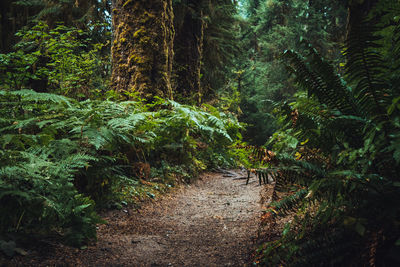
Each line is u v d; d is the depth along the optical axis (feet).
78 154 9.37
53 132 10.48
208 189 20.80
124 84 18.31
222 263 7.77
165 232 10.71
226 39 41.16
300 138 8.23
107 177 12.74
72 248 8.01
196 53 34.09
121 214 12.27
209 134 15.53
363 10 14.73
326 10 51.47
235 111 45.24
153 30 18.39
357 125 7.11
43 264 6.86
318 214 6.47
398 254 5.07
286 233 6.94
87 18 26.73
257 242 8.73
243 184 22.36
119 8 18.66
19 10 29.07
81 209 8.30
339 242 5.92
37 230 8.34
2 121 10.47
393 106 5.39
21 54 14.96
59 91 17.25
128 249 8.68
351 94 7.52
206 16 33.27
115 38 18.81
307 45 7.27
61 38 17.12
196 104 31.91
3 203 7.43
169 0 20.12
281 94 63.82
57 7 26.78
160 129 15.60
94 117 11.45
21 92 10.62
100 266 7.33
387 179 6.05
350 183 5.89
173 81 30.01
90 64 19.98
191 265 7.77
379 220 5.23
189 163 23.00
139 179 16.61
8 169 7.52
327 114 7.51
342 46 6.30
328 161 7.75
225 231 10.66
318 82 7.48
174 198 16.48
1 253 6.79
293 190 8.17
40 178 7.93
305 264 5.92
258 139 66.69
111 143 11.82
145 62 18.08
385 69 6.32
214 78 46.93
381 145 6.05
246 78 78.74
